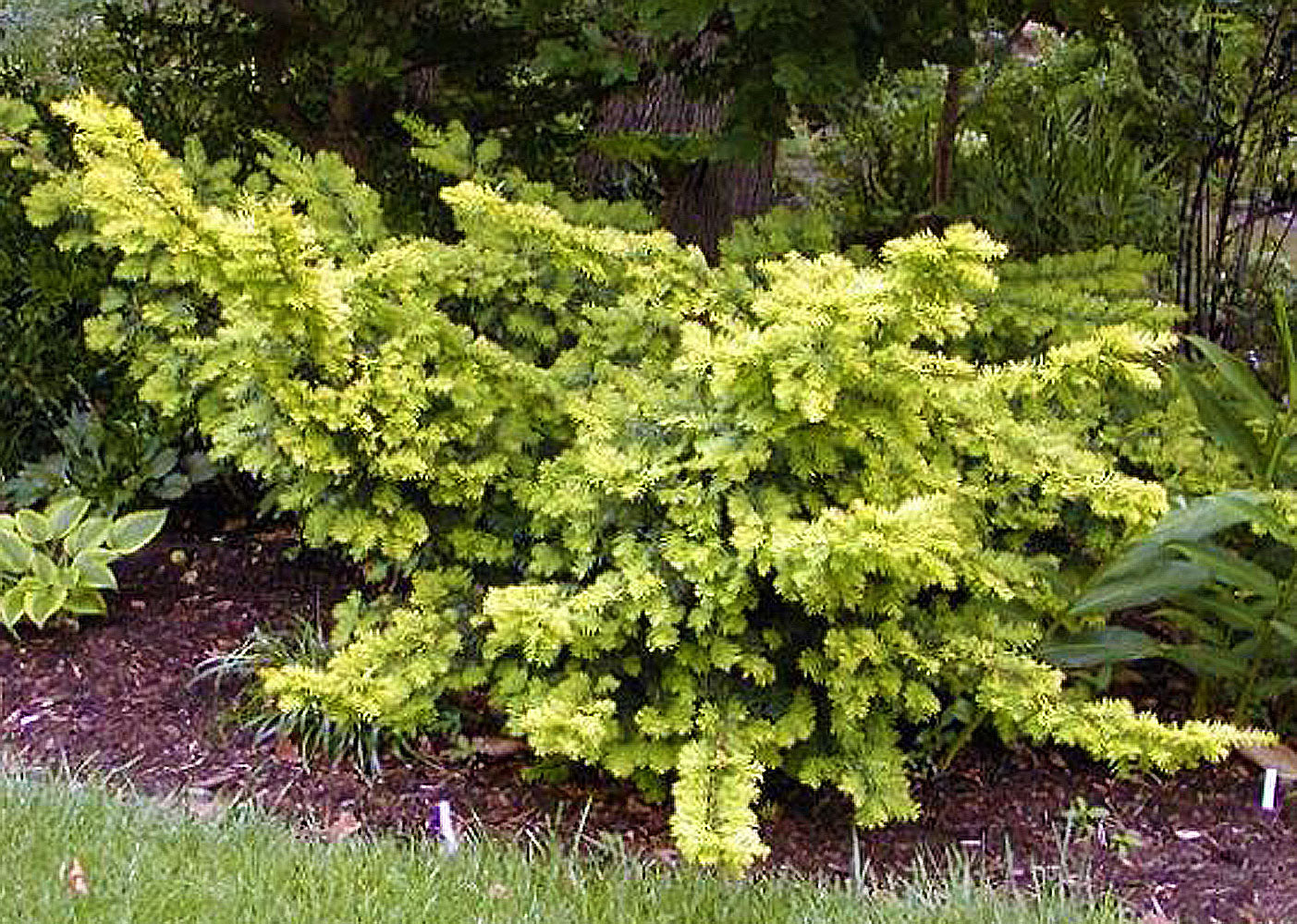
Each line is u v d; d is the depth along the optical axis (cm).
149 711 376
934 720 357
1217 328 568
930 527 284
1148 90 601
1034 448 332
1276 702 380
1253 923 300
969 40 447
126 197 312
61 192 368
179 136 544
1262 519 320
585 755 300
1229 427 355
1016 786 354
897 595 311
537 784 347
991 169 618
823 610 303
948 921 287
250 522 492
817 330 296
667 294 369
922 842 331
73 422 475
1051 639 355
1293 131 573
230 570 454
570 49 430
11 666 399
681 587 314
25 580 407
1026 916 289
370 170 537
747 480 322
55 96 571
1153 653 349
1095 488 320
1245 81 552
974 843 331
